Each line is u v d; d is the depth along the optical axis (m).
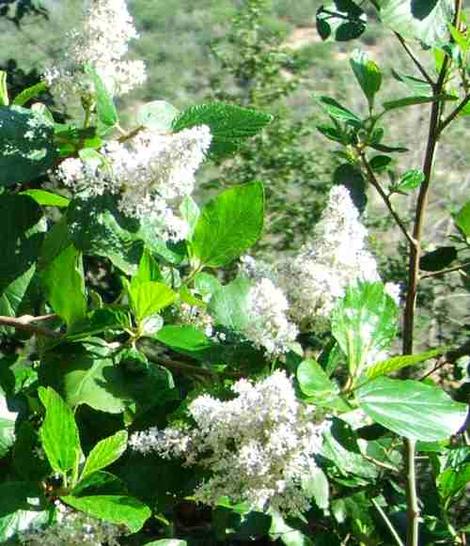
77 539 0.55
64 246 0.63
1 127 0.64
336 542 0.82
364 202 0.88
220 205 0.64
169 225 0.62
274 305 0.58
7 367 0.66
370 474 0.69
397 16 0.74
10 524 0.54
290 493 0.56
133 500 0.53
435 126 0.81
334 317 0.58
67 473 0.58
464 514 1.08
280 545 0.94
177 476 0.60
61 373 0.62
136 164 0.59
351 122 0.77
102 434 0.65
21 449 0.57
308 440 0.55
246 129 0.65
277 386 0.54
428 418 0.56
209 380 0.68
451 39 0.79
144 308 0.61
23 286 0.69
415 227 0.83
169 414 0.62
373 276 0.61
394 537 0.79
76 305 0.62
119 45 0.66
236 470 0.55
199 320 0.69
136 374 0.63
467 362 1.03
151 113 0.67
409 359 0.56
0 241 0.65
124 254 0.62
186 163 0.59
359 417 0.69
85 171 0.60
